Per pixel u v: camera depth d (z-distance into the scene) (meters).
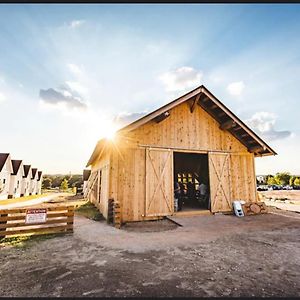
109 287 3.21
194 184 13.90
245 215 9.80
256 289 3.18
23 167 39.03
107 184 9.23
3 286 3.26
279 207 13.46
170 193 9.36
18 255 4.63
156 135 9.55
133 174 8.88
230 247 5.14
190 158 14.20
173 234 6.46
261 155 11.66
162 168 9.41
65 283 3.34
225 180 10.59
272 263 4.16
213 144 10.68
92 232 6.76
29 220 6.42
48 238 6.03
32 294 3.03
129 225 7.93
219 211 10.12
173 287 3.22
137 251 4.85
